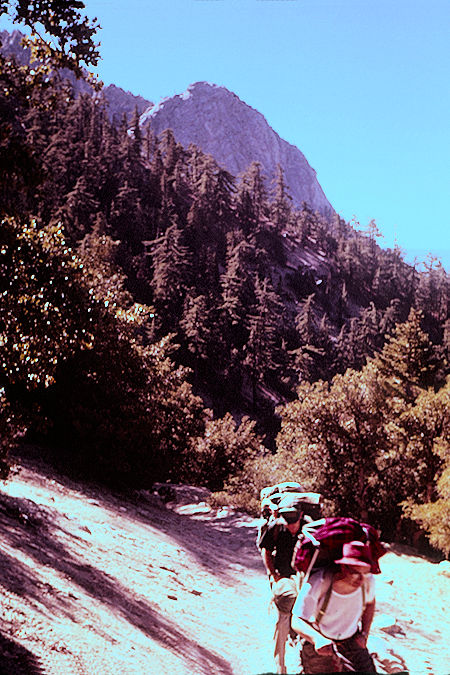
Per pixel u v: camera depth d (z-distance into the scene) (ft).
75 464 66.18
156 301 457.27
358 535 11.23
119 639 22.13
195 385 419.74
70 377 69.92
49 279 38.27
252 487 100.37
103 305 43.32
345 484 104.99
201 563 47.06
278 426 424.46
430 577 57.16
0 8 26.43
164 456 75.10
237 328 502.38
